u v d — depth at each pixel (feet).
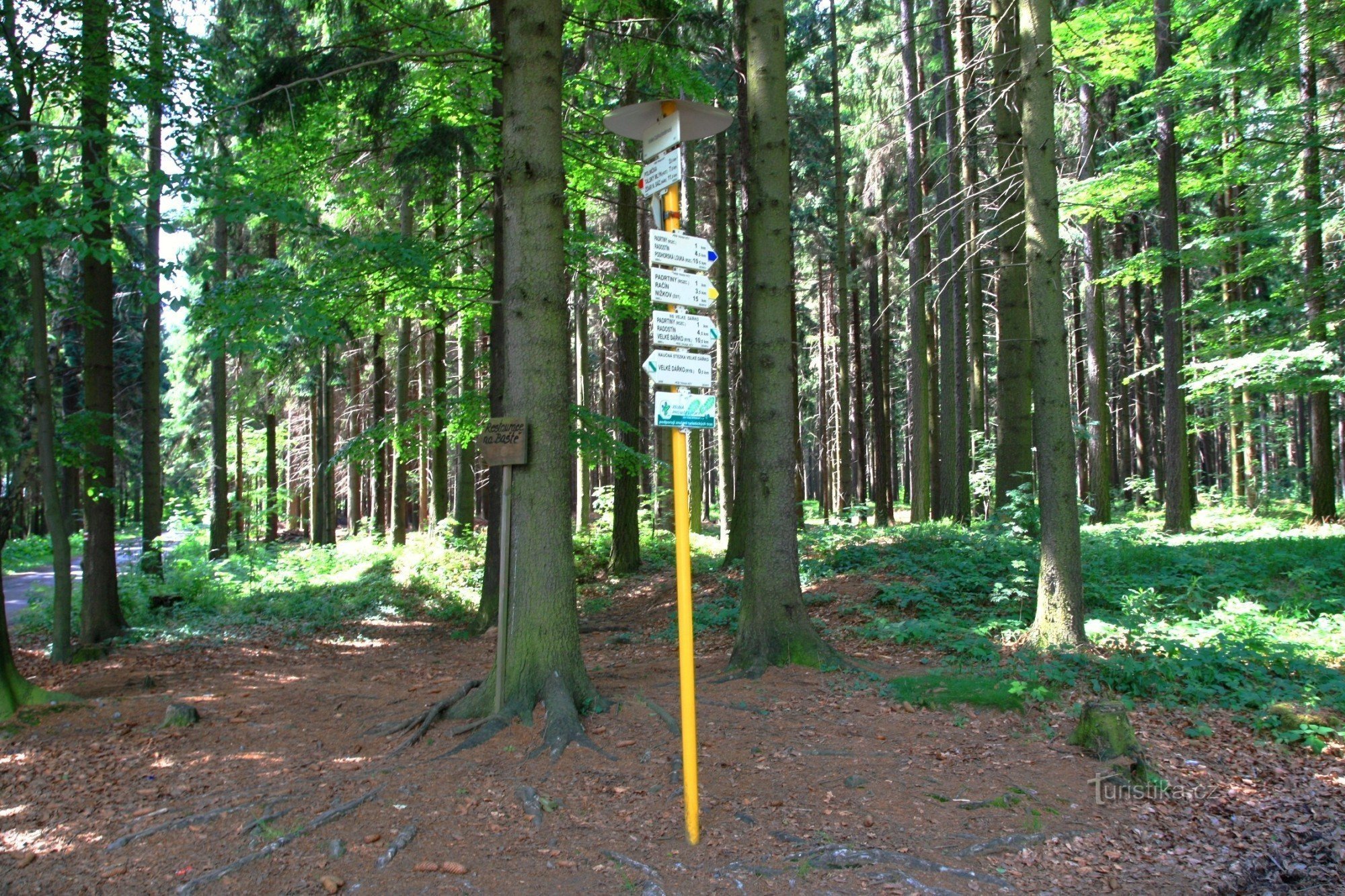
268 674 29.99
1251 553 42.70
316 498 82.53
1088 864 15.25
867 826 16.08
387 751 19.67
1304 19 45.21
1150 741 21.02
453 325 61.72
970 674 25.45
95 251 21.72
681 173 15.02
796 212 82.89
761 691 23.76
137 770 19.04
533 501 21.49
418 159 34.94
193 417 93.15
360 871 14.29
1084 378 97.60
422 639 38.73
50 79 27.14
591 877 14.15
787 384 27.09
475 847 15.03
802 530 62.75
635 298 46.47
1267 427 87.86
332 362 79.10
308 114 33.22
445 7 37.73
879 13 70.90
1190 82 49.55
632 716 21.02
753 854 14.92
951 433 64.54
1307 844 16.30
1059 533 27.84
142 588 46.44
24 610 47.11
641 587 48.98
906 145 67.67
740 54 44.16
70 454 33.94
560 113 22.39
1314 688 23.44
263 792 17.29
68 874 14.52
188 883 14.02
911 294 66.23
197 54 27.63
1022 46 28.37
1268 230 51.78
